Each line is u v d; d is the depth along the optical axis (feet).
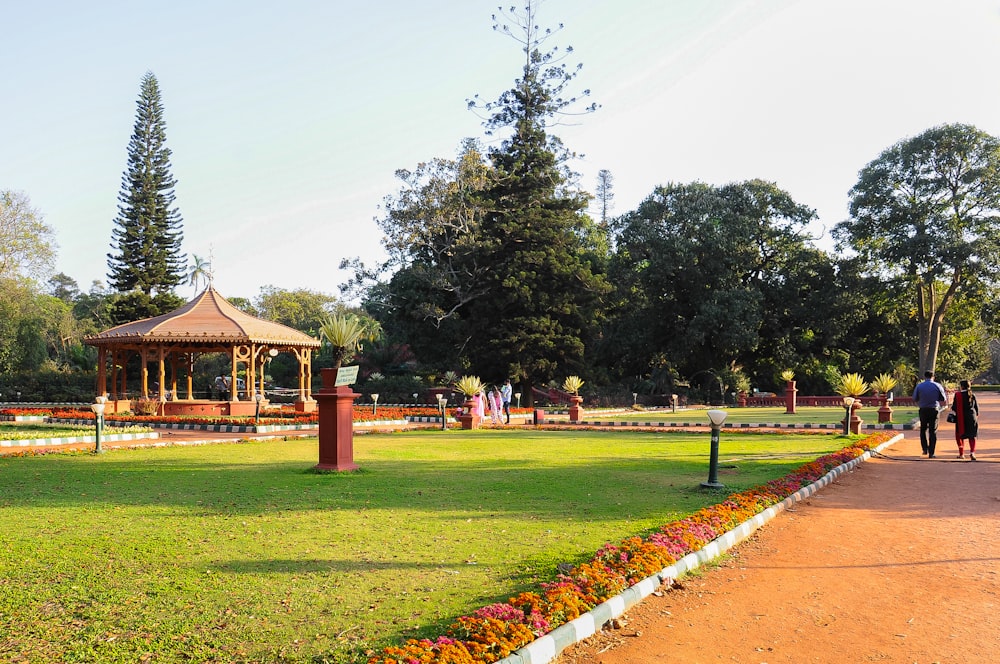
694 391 142.82
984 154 136.77
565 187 144.25
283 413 83.20
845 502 30.22
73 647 13.09
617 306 147.84
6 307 130.93
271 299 227.20
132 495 28.96
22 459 42.45
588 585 16.53
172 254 147.02
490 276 123.85
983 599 17.66
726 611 16.88
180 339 83.87
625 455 45.14
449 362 131.13
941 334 163.63
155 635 13.70
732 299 134.00
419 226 126.21
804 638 15.31
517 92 142.72
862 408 113.80
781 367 148.66
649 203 150.00
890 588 18.62
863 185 144.25
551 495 29.19
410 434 63.57
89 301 195.21
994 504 29.76
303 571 17.92
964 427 45.37
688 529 21.80
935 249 132.46
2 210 134.00
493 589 16.56
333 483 32.48
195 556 19.26
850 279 143.54
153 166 144.25
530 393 124.36
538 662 13.30
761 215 149.48
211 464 39.91
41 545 20.29
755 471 37.40
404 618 14.66
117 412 86.07
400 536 21.72
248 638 13.58
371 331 170.50
